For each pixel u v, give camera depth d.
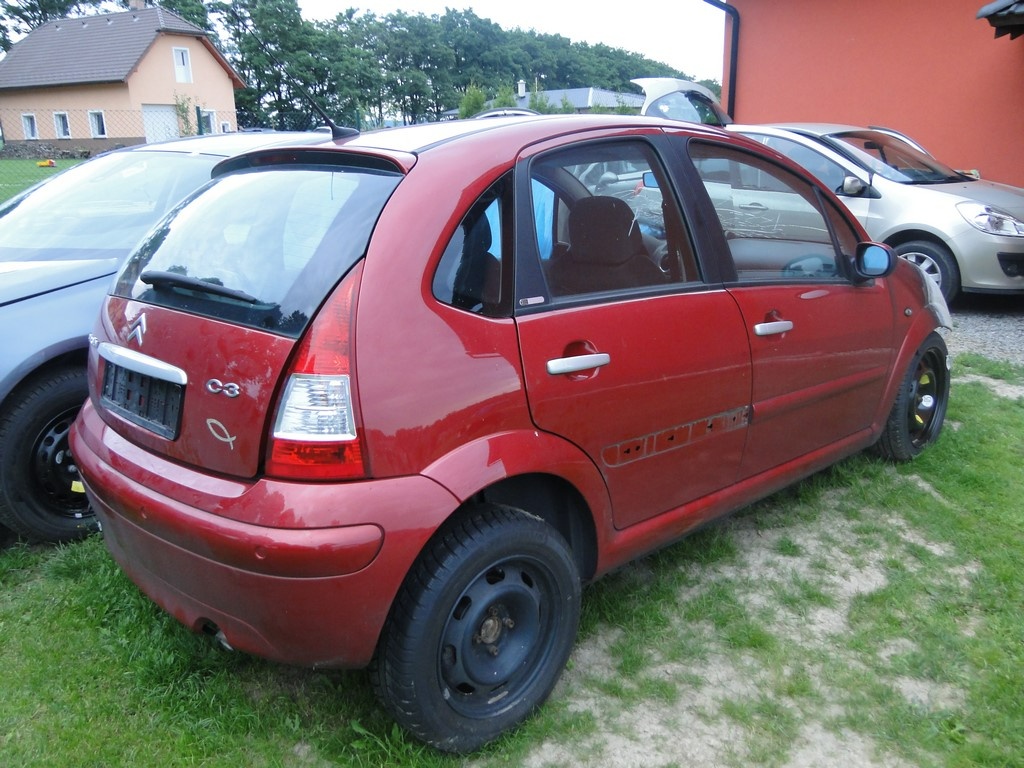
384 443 2.02
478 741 2.34
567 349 2.40
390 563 2.03
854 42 11.16
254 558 1.98
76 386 3.38
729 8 12.12
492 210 2.34
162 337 2.30
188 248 2.51
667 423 2.71
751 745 2.40
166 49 41.47
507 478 2.40
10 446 3.25
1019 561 3.31
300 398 2.00
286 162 2.65
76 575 3.24
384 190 2.25
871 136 8.27
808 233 3.43
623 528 2.71
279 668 2.70
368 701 2.54
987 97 10.18
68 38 43.34
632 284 2.67
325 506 1.97
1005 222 6.99
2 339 3.21
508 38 93.44
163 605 2.35
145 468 2.27
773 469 3.29
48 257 3.77
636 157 2.78
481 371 2.20
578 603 2.55
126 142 37.69
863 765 2.33
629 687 2.64
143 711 2.49
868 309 3.62
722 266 2.96
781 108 12.09
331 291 2.06
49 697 2.54
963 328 7.07
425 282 2.15
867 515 3.77
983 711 2.50
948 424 4.75
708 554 3.41
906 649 2.82
